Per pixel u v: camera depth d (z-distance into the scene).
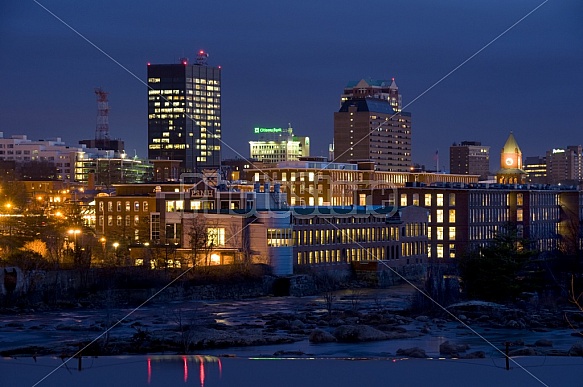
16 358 89.06
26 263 197.50
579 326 160.38
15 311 178.62
